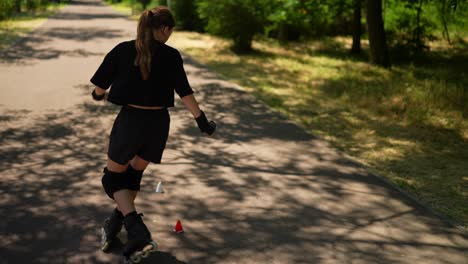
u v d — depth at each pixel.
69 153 5.90
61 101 8.56
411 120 8.36
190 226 4.14
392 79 12.93
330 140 7.02
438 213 4.63
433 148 6.90
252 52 17.30
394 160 6.27
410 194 5.11
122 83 3.28
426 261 3.71
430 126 8.09
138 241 3.21
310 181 5.33
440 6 20.61
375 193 5.06
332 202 4.78
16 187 4.80
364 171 5.74
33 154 5.81
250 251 3.76
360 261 3.67
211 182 5.18
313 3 19.12
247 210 4.51
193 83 11.10
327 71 13.77
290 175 5.48
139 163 3.54
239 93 10.12
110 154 3.39
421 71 15.01
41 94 9.06
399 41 20.05
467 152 6.79
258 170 5.61
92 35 20.05
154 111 3.36
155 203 4.59
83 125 7.14
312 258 3.69
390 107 9.09
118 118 3.42
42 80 10.38
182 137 6.80
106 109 8.12
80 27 23.75
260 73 12.93
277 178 5.37
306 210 4.57
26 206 4.39
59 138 6.48
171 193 4.83
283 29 22.05
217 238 3.95
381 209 4.66
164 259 3.59
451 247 3.96
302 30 23.09
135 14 35.53
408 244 3.98
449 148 6.95
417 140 7.26
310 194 4.96
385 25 21.11
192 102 3.43
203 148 6.35
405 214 4.57
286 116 8.30
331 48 20.42
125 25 25.83
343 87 11.09
